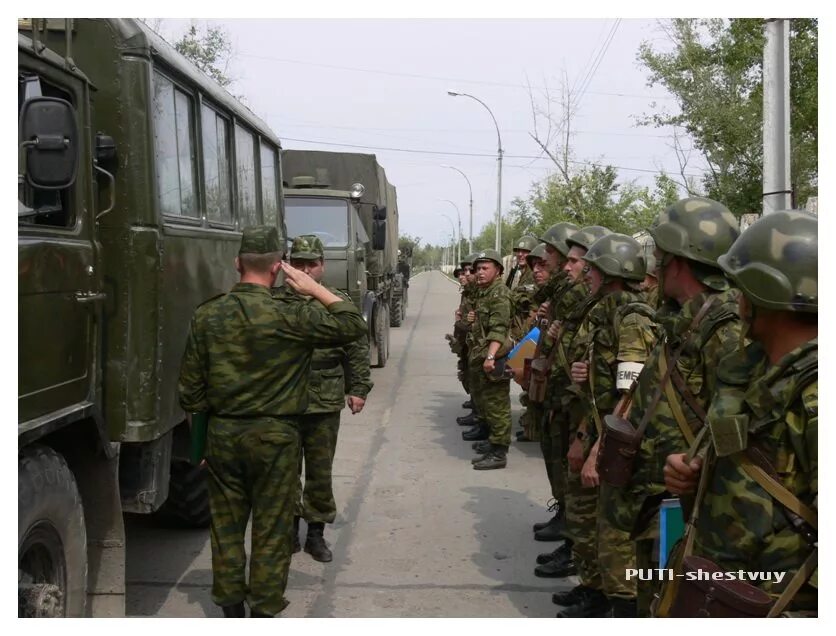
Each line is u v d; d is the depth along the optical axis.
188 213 4.61
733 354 2.33
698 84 17.34
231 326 3.60
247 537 5.76
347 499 6.54
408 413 10.09
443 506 6.39
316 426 5.07
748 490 2.16
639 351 3.52
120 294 3.77
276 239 3.76
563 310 4.96
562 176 25.02
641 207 23.89
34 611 2.92
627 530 3.22
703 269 3.02
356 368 5.24
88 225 3.53
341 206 11.40
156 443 4.05
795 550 2.10
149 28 4.09
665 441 3.06
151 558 5.18
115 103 3.78
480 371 8.26
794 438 2.07
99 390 3.60
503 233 44.53
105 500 3.68
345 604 4.53
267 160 7.25
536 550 5.45
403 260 24.11
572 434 4.71
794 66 15.52
